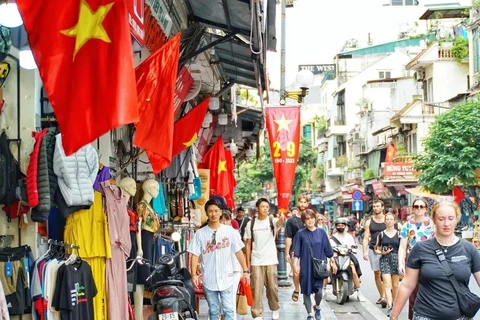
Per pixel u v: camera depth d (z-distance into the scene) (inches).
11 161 243.4
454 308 237.0
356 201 1517.0
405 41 2908.5
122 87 175.5
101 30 178.4
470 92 1523.1
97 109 174.4
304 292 454.3
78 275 263.0
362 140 2508.6
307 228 459.8
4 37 227.0
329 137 3068.4
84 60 177.2
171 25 404.8
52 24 180.1
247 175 2770.7
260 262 453.4
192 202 584.1
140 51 391.9
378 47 2970.0
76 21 180.5
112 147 355.9
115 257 296.2
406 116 1827.0
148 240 378.9
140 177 419.2
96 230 288.8
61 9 181.3
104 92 175.0
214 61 546.3
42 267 253.0
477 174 1310.3
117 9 179.6
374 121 2395.4
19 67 257.9
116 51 177.0
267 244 454.9
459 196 1243.8
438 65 1780.3
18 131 256.7
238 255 366.9
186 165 515.8
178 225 463.5
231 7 383.6
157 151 261.7
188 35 454.6
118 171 360.2
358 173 2527.1
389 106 2536.9
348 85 2812.5
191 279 351.9
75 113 174.7
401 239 391.2
